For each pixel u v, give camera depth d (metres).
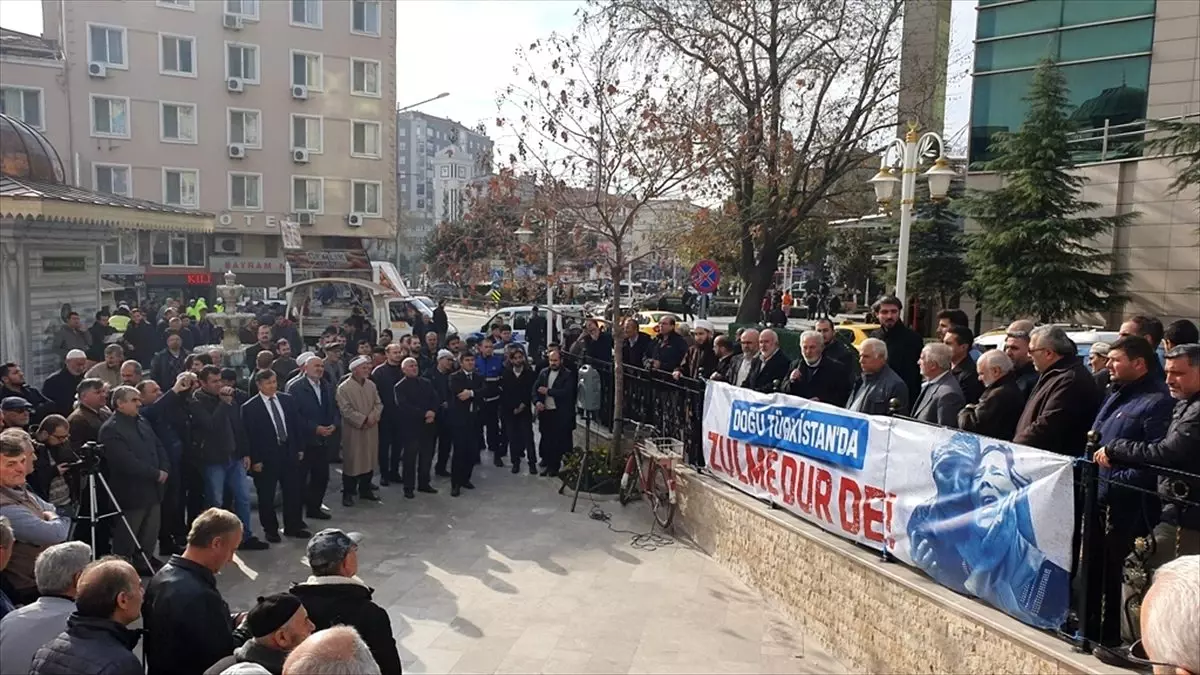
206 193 32.78
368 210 35.56
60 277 12.70
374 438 9.66
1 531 3.89
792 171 17.58
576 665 5.62
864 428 5.85
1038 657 4.16
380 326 20.91
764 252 18.97
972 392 6.29
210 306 27.72
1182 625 1.45
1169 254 18.03
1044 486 4.30
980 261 18.36
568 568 7.54
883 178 10.24
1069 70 20.97
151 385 7.59
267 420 8.07
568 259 11.27
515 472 11.23
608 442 10.95
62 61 30.11
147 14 31.17
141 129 31.47
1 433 4.95
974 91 22.73
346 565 3.71
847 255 32.62
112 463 6.44
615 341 10.37
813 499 6.44
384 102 35.41
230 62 32.69
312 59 34.00
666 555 7.93
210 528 3.79
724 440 7.90
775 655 5.86
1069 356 4.85
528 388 11.21
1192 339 6.26
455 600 6.75
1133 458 3.96
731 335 16.77
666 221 12.80
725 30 17.00
